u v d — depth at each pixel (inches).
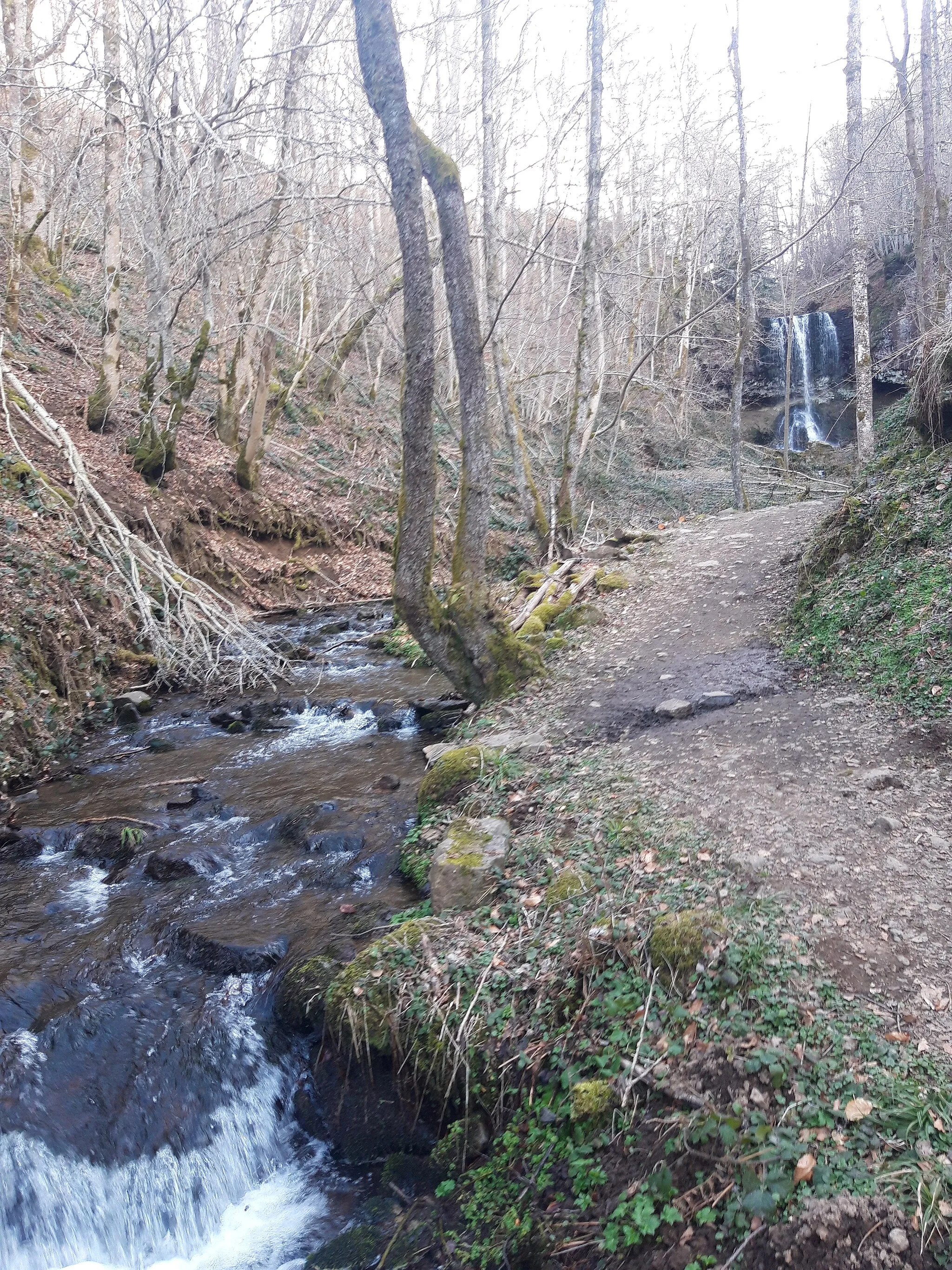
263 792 357.7
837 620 358.0
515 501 1048.8
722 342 1476.4
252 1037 220.5
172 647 518.6
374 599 793.6
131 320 954.7
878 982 178.1
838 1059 161.3
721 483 1127.6
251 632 580.4
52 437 518.6
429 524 358.6
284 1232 186.9
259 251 837.8
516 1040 192.1
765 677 349.7
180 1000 233.1
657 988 188.4
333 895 273.4
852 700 308.5
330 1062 209.8
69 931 264.5
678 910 207.6
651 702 344.5
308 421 1034.7
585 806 268.5
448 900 241.0
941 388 408.5
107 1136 198.1
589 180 582.6
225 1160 201.3
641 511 1051.3
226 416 852.0
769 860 222.7
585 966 199.0
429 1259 165.6
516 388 966.4
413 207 315.3
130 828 322.3
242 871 296.2
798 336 1579.7
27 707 412.5
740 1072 163.6
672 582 495.8
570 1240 152.2
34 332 810.2
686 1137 155.6
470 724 371.9
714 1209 144.3
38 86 559.8
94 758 417.1
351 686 510.3
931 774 252.1
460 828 266.8
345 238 669.9
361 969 218.4
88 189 856.9
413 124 318.0
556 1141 170.7
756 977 182.4
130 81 610.9
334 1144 204.1
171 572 607.8
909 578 341.4
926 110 731.4
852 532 394.3
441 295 1013.2
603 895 221.3
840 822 236.7
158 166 610.9
